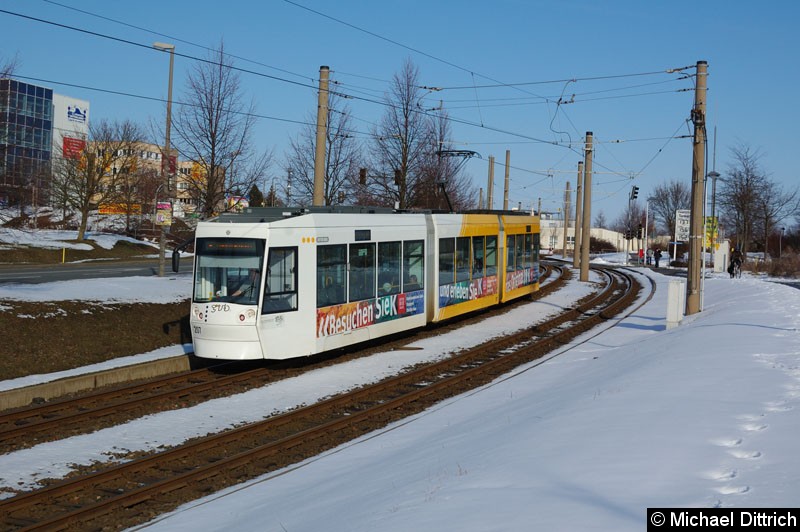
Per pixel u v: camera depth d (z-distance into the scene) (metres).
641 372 12.77
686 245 80.44
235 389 15.12
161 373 16.67
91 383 14.95
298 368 17.27
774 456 6.91
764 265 49.47
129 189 57.19
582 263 40.62
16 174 31.28
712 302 27.69
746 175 49.84
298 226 16.84
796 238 78.75
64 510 8.90
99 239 53.28
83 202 52.72
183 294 22.98
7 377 14.91
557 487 6.74
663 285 37.41
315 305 17.08
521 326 24.58
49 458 10.70
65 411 13.23
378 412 13.68
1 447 11.17
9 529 8.31
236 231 16.23
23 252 44.19
